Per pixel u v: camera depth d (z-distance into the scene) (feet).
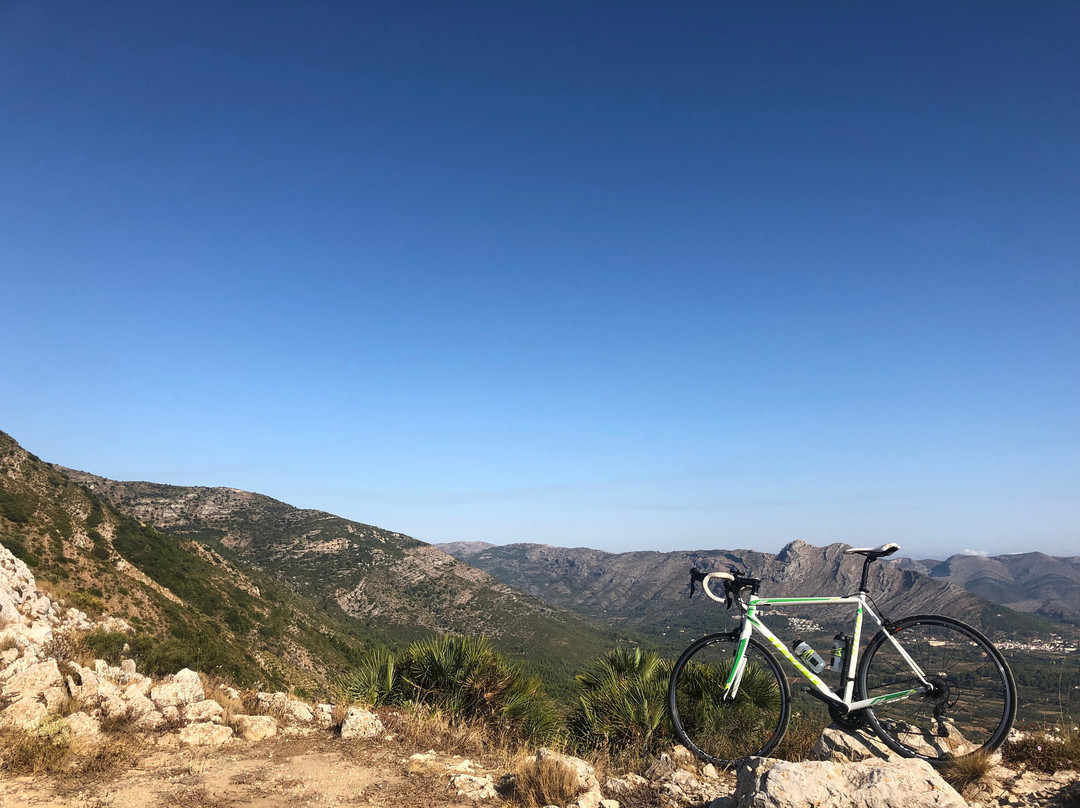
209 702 20.40
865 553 15.19
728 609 15.66
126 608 122.11
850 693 13.73
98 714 18.52
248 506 611.47
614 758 18.97
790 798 10.78
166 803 13.88
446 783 15.76
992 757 13.20
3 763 14.99
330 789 15.31
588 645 466.29
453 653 26.00
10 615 27.89
